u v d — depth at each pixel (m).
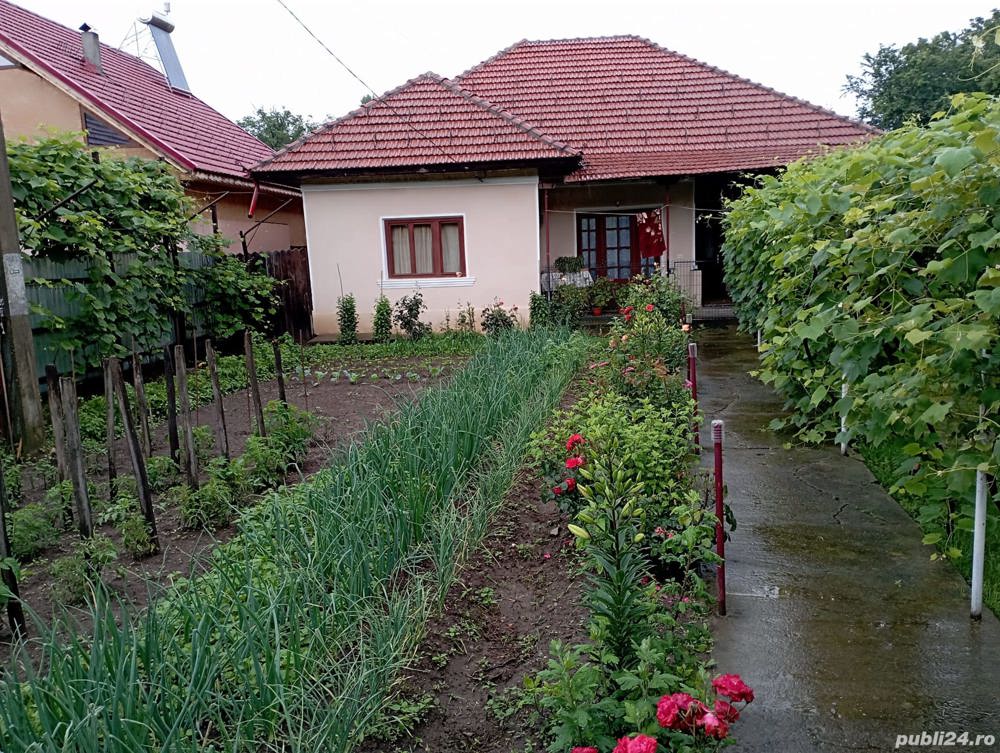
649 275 15.76
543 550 4.47
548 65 19.50
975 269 2.99
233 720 2.62
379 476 4.17
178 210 10.66
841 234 4.24
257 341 12.52
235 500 5.23
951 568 4.13
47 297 8.23
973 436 3.11
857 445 6.01
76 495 4.42
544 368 8.34
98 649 2.47
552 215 16.83
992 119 3.08
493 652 3.50
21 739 2.27
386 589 3.66
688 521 3.66
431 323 14.77
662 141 16.95
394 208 14.53
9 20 17.03
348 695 2.74
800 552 4.43
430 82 15.82
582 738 2.55
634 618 2.93
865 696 3.08
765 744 2.83
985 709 2.96
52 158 8.36
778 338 4.39
